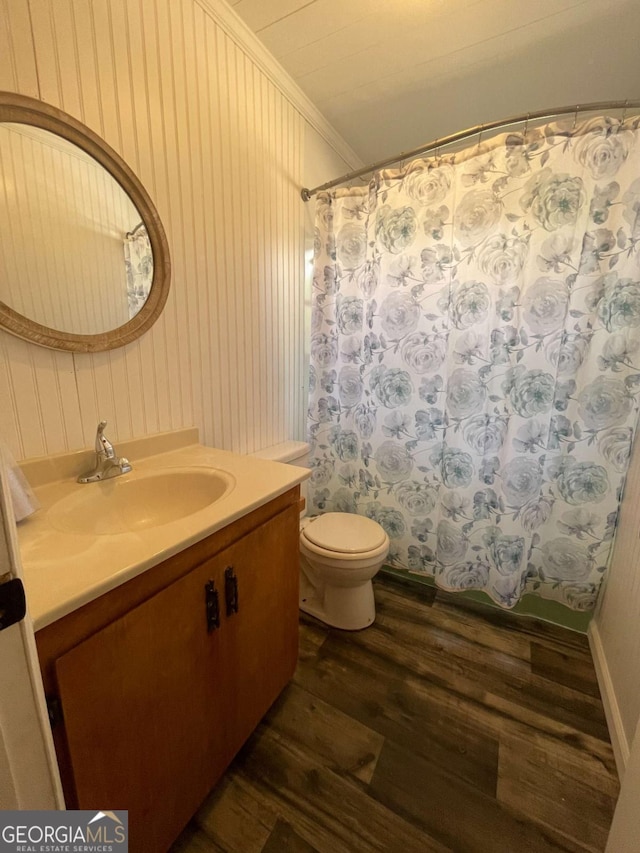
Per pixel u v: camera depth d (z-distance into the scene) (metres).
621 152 1.22
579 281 1.35
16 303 0.83
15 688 0.41
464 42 1.32
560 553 1.58
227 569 0.86
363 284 1.75
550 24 1.24
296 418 1.95
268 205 1.55
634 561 1.23
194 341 1.30
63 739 0.57
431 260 1.55
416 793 0.99
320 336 1.86
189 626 0.78
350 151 2.05
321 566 1.50
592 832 0.91
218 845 0.88
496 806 0.96
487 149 1.37
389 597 1.82
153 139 1.08
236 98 1.33
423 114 1.74
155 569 0.69
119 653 0.64
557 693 1.29
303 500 1.17
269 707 1.12
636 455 1.35
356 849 0.87
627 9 1.18
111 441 1.08
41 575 0.59
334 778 1.02
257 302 1.57
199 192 1.24
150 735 0.72
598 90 1.55
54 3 0.83
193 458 1.19
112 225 1.00
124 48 0.98
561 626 1.63
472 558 1.69
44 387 0.92
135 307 1.09
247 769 1.04
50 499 0.87
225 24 1.23
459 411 1.58
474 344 1.51
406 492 1.82
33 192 0.84
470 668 1.39
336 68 1.46
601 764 1.06
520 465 1.49
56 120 0.85
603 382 1.39
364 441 1.87
